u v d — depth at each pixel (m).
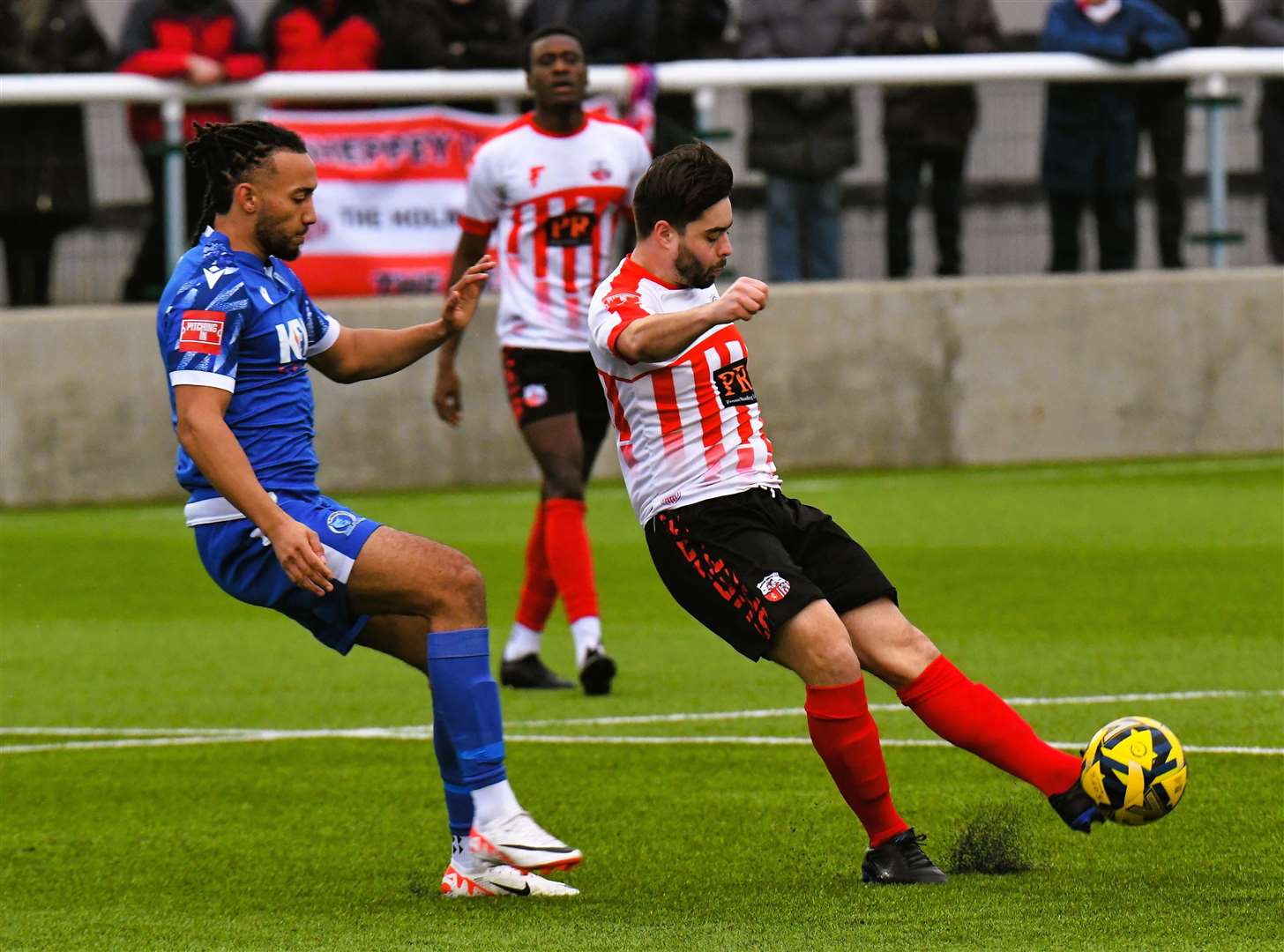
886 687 27.25
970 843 17.36
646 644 31.48
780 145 50.19
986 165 52.22
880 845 16.89
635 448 17.52
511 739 24.20
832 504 45.62
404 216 48.72
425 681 28.97
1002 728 17.05
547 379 28.06
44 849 19.30
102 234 49.53
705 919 15.73
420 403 50.03
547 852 16.70
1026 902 15.95
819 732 16.70
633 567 39.22
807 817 19.72
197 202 48.69
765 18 50.62
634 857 18.27
